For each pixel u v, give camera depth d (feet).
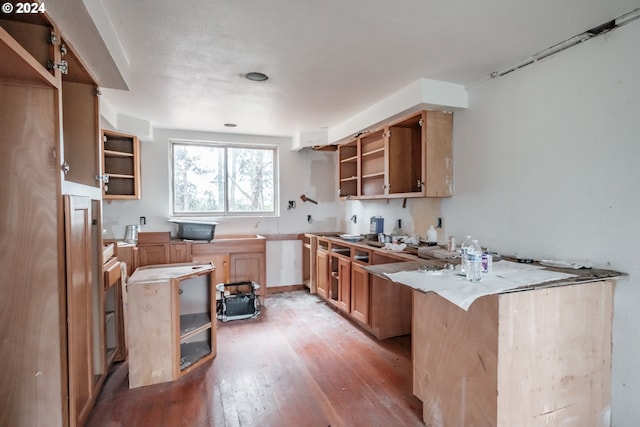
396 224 11.85
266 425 6.12
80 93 6.94
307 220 15.92
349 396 7.04
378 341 9.82
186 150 14.26
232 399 6.92
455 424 5.53
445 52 6.86
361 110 10.94
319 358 8.74
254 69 7.66
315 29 5.92
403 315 10.20
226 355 8.89
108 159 12.16
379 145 11.36
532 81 7.13
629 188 5.60
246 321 11.46
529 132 7.21
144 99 9.78
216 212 14.74
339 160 13.62
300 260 15.83
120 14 5.44
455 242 9.14
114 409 6.57
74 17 4.70
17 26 4.73
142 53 6.82
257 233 15.12
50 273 4.94
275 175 15.57
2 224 4.75
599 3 5.18
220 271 13.08
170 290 7.57
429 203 10.19
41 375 4.94
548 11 5.38
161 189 13.61
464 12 5.40
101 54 5.75
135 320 7.32
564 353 5.24
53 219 4.94
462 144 8.89
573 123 6.40
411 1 5.08
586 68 6.17
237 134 14.69
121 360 8.65
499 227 7.91
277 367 8.25
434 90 8.38
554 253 6.77
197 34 6.08
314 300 14.01
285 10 5.31
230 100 9.90
